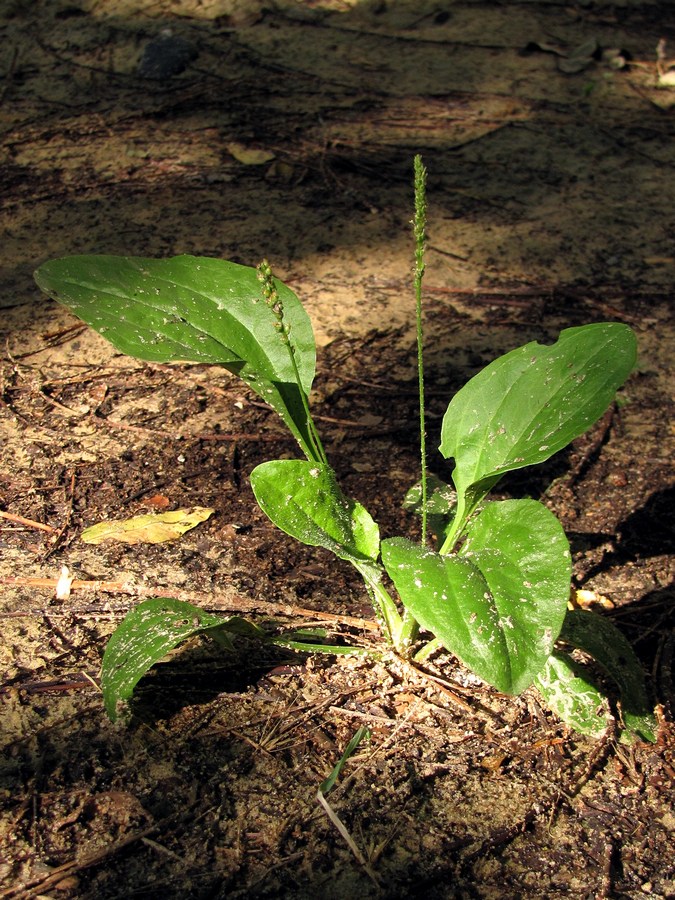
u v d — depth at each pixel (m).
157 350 0.42
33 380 0.61
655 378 0.63
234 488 0.54
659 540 0.52
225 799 0.40
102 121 0.91
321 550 0.51
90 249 0.72
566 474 0.56
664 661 0.46
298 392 0.45
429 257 0.73
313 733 0.43
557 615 0.36
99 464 0.56
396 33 1.10
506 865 0.38
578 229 0.77
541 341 0.65
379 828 0.39
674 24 1.16
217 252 0.72
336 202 0.79
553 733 0.43
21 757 0.41
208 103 0.94
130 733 0.42
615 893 0.38
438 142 0.89
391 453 0.57
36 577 0.49
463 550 0.40
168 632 0.42
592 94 0.99
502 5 1.18
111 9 1.12
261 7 1.13
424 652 0.45
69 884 0.37
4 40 1.06
